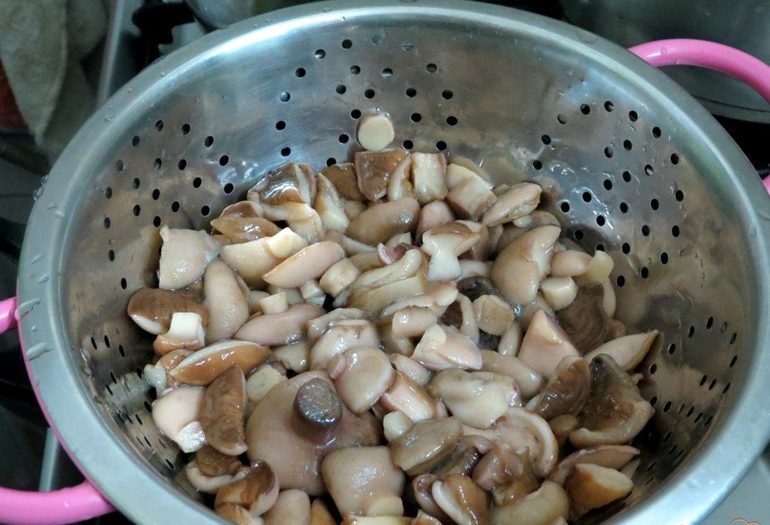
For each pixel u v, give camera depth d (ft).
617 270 0.94
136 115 0.79
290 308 0.88
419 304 0.86
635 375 0.85
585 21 0.98
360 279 0.91
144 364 0.85
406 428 0.76
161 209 0.89
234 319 0.86
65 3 1.06
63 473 0.76
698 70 0.91
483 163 1.01
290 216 0.95
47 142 1.07
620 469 0.76
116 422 0.68
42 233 0.70
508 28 0.85
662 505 0.55
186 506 0.56
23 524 0.59
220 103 0.88
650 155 0.84
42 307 0.65
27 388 0.87
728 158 0.74
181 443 0.76
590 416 0.80
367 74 0.93
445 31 0.87
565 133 0.91
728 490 0.56
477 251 0.95
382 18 0.86
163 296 0.84
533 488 0.75
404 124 0.99
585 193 0.95
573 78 0.85
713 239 0.76
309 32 0.86
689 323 0.81
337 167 1.00
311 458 0.75
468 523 0.69
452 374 0.82
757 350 0.63
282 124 0.96
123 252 0.83
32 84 1.07
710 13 0.88
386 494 0.72
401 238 0.96
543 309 0.90
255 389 0.82
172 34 1.13
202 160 0.92
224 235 0.91
